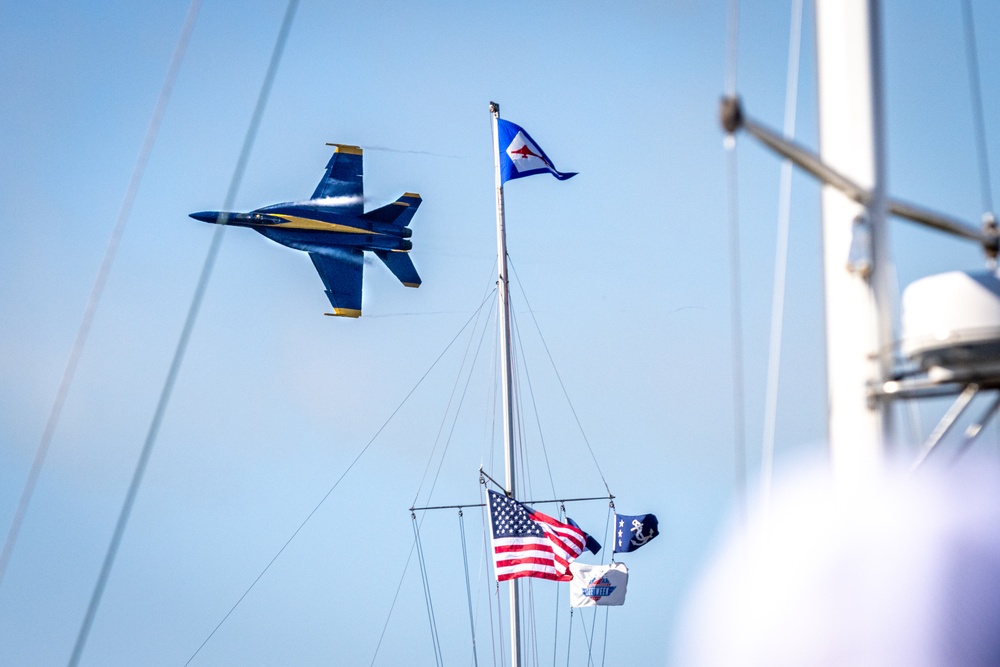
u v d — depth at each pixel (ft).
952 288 125.39
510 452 375.04
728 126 110.11
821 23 126.11
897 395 120.37
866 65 121.70
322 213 614.34
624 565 354.33
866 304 119.55
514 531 337.11
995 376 123.54
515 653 367.45
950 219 132.16
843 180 117.91
